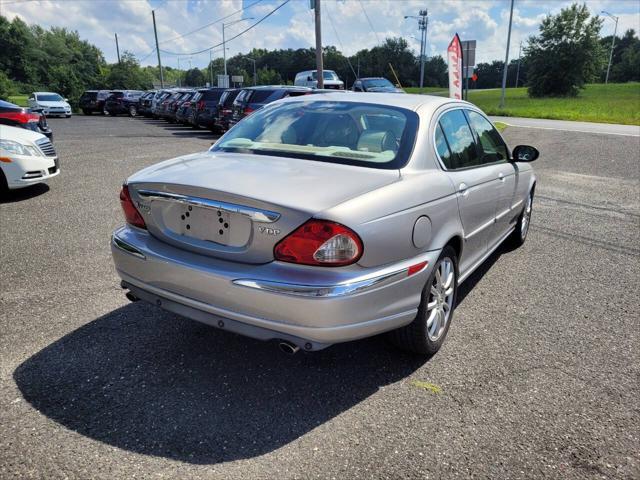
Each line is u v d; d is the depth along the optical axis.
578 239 6.28
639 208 7.97
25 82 90.44
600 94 68.62
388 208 2.73
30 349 3.29
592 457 2.46
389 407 2.81
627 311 4.18
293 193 2.61
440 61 107.31
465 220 3.60
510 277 4.93
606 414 2.80
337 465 2.36
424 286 3.04
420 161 3.21
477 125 4.34
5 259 4.97
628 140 16.27
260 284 2.53
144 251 2.93
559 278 4.92
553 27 65.06
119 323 3.69
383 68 88.94
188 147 15.14
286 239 2.53
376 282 2.64
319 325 2.52
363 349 3.44
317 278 2.51
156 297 2.96
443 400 2.89
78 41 107.12
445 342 3.58
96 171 10.30
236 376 3.07
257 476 2.28
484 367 3.26
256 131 3.67
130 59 82.00
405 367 3.23
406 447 2.49
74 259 5.01
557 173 11.02
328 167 3.01
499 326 3.86
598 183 9.98
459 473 2.33
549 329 3.82
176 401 2.81
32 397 2.79
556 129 20.52
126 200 3.13
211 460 2.37
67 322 3.68
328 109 3.67
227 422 2.65
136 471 2.28
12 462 2.31
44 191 8.26
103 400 2.79
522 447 2.52
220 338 3.52
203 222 2.77
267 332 2.61
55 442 2.45
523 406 2.85
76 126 25.36
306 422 2.66
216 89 21.97
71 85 61.38
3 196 7.66
